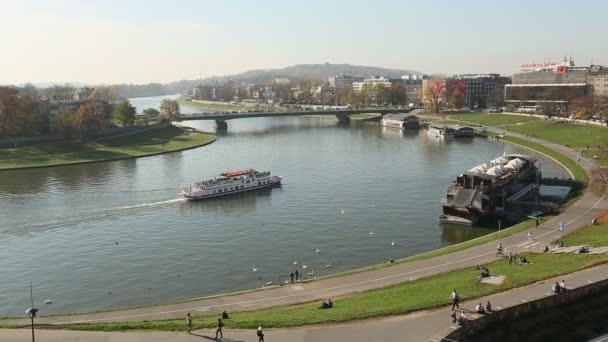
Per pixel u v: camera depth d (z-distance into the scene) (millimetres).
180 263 144625
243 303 105188
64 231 173750
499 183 183000
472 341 80875
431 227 171375
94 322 92750
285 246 156250
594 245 126375
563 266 106938
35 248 158250
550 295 89125
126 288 129375
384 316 85000
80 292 127562
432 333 78500
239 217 187500
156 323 87188
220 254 150875
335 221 179500
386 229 170125
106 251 155250
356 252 150250
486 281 100688
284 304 103375
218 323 80625
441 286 101750
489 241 143625
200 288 128250
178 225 179625
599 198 186375
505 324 84188
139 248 157250
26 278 136750
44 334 84062
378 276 118312
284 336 79438
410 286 106562
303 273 135750
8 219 185750
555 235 144875
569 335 84500
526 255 125750
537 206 178875
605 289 93688
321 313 88938
